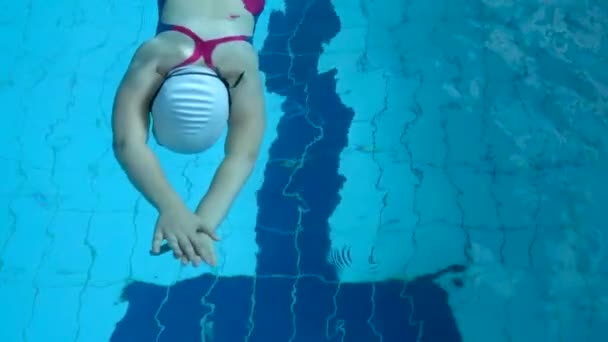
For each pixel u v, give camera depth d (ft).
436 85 10.49
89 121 10.23
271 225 9.23
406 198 9.39
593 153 9.64
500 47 10.90
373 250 8.96
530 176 9.48
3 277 8.82
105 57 10.92
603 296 8.40
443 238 9.00
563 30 11.07
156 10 11.49
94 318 8.51
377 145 9.89
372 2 11.57
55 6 11.55
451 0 11.56
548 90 10.34
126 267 8.91
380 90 10.48
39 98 10.46
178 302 8.61
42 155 9.89
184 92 6.54
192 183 9.49
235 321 8.45
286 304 8.56
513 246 8.87
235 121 6.95
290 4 11.56
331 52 10.96
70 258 8.98
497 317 8.33
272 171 9.69
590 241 8.85
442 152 9.78
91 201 9.46
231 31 7.20
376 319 8.39
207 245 6.17
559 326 8.21
